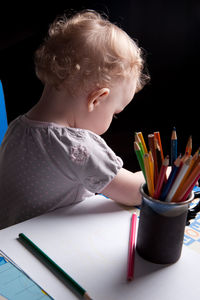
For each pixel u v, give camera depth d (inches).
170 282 16.2
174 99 95.4
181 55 89.2
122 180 23.5
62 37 23.5
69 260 17.4
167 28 86.3
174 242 17.0
